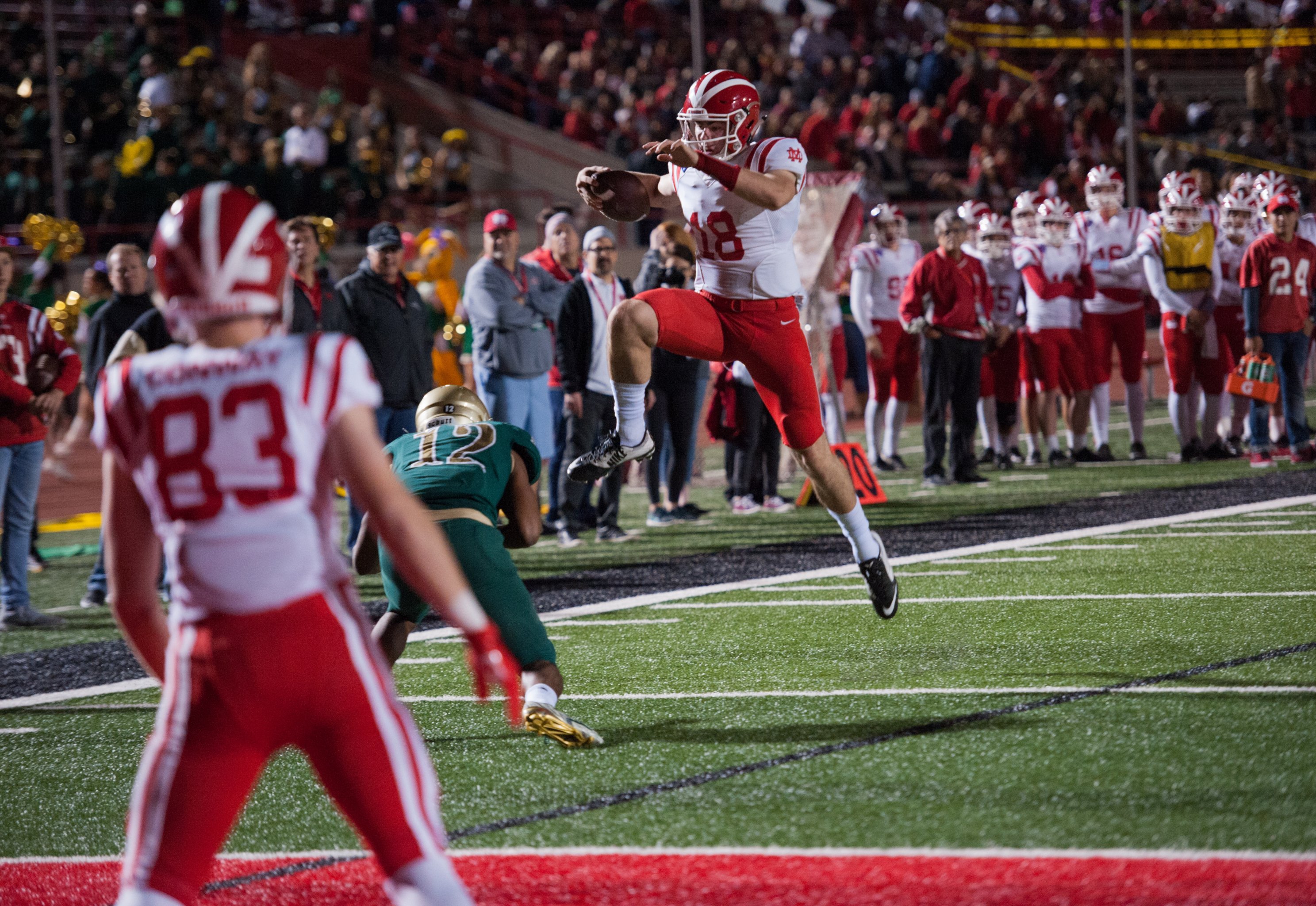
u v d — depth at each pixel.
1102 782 8.90
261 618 5.79
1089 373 27.30
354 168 42.84
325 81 49.06
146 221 39.03
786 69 54.88
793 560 18.64
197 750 5.75
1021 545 18.59
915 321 25.03
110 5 49.56
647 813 8.93
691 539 21.27
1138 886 7.28
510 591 10.55
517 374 20.91
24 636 16.91
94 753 11.29
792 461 28.62
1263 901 7.02
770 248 11.89
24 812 9.81
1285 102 56.47
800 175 11.76
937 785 9.07
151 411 5.87
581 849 8.38
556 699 10.40
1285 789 8.57
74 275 38.88
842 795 8.99
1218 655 12.03
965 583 16.19
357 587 19.14
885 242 27.67
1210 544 17.64
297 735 5.88
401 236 19.55
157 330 17.45
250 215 5.95
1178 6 62.50
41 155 41.00
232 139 41.00
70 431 33.72
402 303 19.64
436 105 50.06
